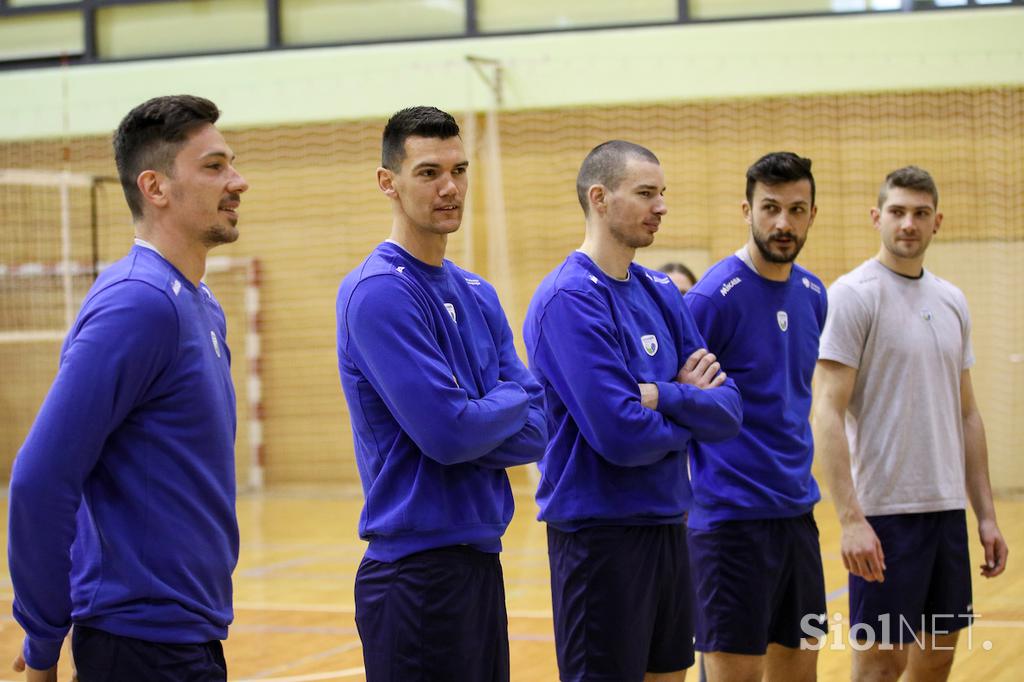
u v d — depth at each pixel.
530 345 3.60
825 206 11.48
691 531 4.01
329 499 12.40
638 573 3.46
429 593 2.95
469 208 12.29
